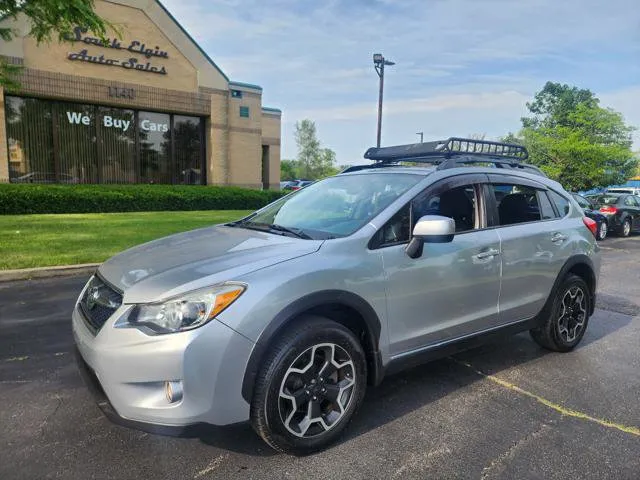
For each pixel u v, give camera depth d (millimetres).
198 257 2982
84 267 7469
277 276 2723
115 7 18047
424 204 3539
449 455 2891
